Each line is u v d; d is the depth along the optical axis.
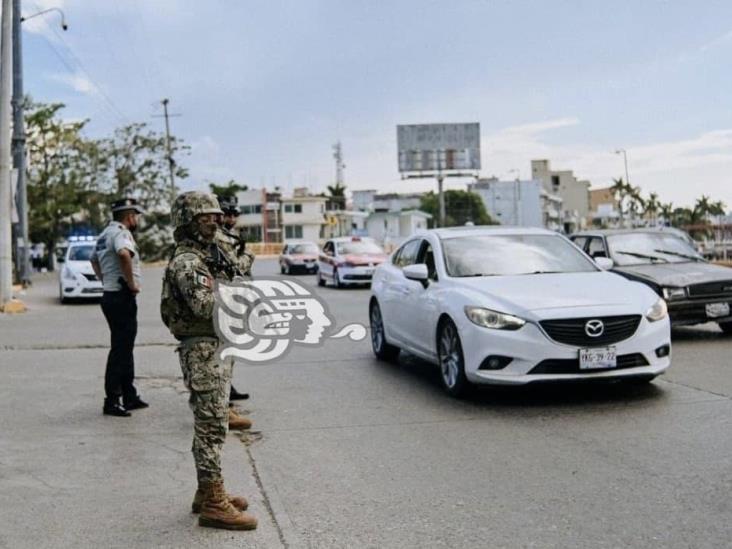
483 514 4.85
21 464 6.11
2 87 18.42
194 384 4.65
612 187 79.75
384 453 6.27
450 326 8.24
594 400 7.86
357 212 105.56
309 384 9.22
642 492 5.15
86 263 21.92
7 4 18.27
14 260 28.67
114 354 7.75
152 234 54.25
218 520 4.69
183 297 4.56
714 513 4.74
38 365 10.80
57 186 45.62
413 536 4.53
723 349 10.79
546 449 6.22
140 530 4.72
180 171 53.75
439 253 9.24
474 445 6.41
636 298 7.87
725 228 29.28
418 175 75.81
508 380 7.52
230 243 5.95
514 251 9.24
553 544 4.35
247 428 7.16
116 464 6.10
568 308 7.55
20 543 4.53
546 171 138.25
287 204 97.19
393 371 10.00
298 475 5.76
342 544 4.45
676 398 7.82
